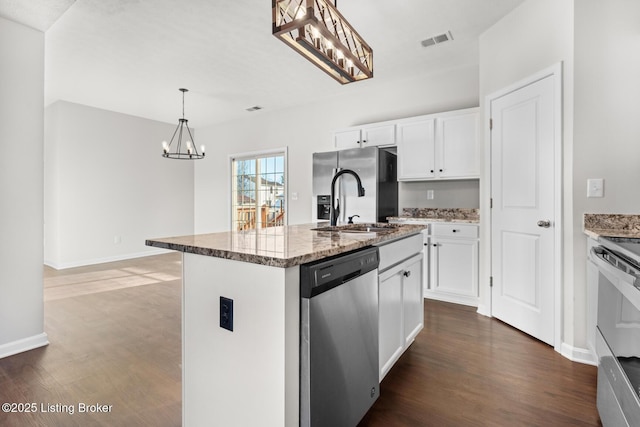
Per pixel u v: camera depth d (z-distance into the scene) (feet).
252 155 19.01
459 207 12.32
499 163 9.00
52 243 16.53
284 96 15.43
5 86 7.16
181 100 16.05
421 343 7.68
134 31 9.59
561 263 7.11
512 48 8.54
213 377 4.21
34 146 7.60
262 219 19.06
